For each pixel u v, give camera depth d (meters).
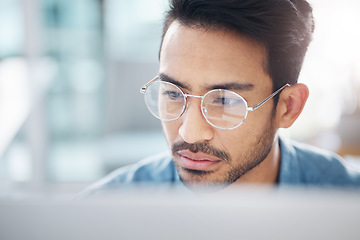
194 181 0.83
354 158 2.42
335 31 2.56
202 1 0.73
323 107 2.68
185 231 0.39
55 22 3.49
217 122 0.78
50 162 2.90
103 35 3.75
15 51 2.75
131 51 4.20
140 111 4.11
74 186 2.72
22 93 2.36
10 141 1.92
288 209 0.39
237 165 0.82
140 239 0.40
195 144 0.79
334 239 0.38
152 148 3.63
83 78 3.69
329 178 1.10
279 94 0.81
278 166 1.04
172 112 0.81
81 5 3.58
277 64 0.78
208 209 0.40
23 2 2.47
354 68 2.53
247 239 0.39
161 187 1.10
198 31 0.75
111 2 3.83
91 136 3.75
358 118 2.46
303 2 0.81
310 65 2.62
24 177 2.43
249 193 0.40
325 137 2.61
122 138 3.88
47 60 3.23
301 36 0.81
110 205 0.40
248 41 0.74
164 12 0.83
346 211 0.38
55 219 0.40
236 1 0.73
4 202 0.40
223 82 0.75
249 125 0.79
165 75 0.79
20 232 0.40
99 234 0.40
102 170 3.09
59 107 3.45
